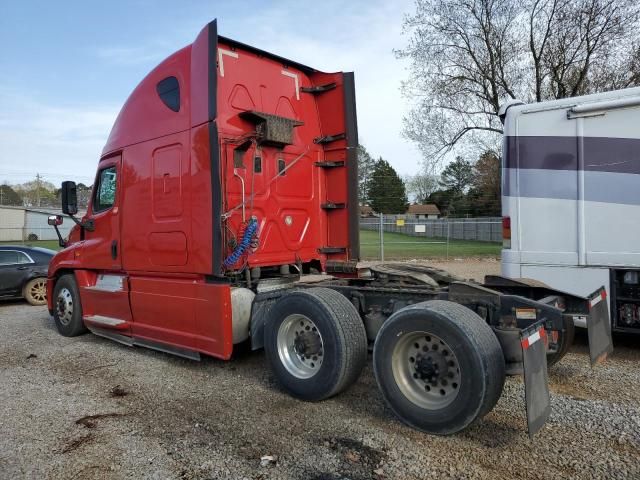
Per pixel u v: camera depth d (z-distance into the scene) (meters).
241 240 5.32
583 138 5.88
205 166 5.22
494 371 3.66
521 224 6.26
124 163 6.47
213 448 3.73
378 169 57.50
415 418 3.92
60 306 7.85
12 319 9.58
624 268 5.65
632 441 3.67
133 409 4.55
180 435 3.97
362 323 4.68
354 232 6.40
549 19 22.14
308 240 6.38
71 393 5.03
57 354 6.65
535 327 3.71
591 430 3.88
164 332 5.89
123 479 3.31
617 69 20.88
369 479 3.25
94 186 7.17
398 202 52.38
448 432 3.76
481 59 24.47
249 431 4.02
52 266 7.97
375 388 5.01
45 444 3.84
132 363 6.11
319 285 5.36
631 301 5.64
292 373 4.75
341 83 6.42
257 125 5.67
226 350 5.11
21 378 5.57
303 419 4.25
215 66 5.19
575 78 22.12
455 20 23.94
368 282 5.49
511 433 3.88
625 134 5.65
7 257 11.53
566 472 3.26
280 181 6.02
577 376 5.20
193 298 5.46
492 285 5.36
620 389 4.79
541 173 6.14
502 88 24.30
